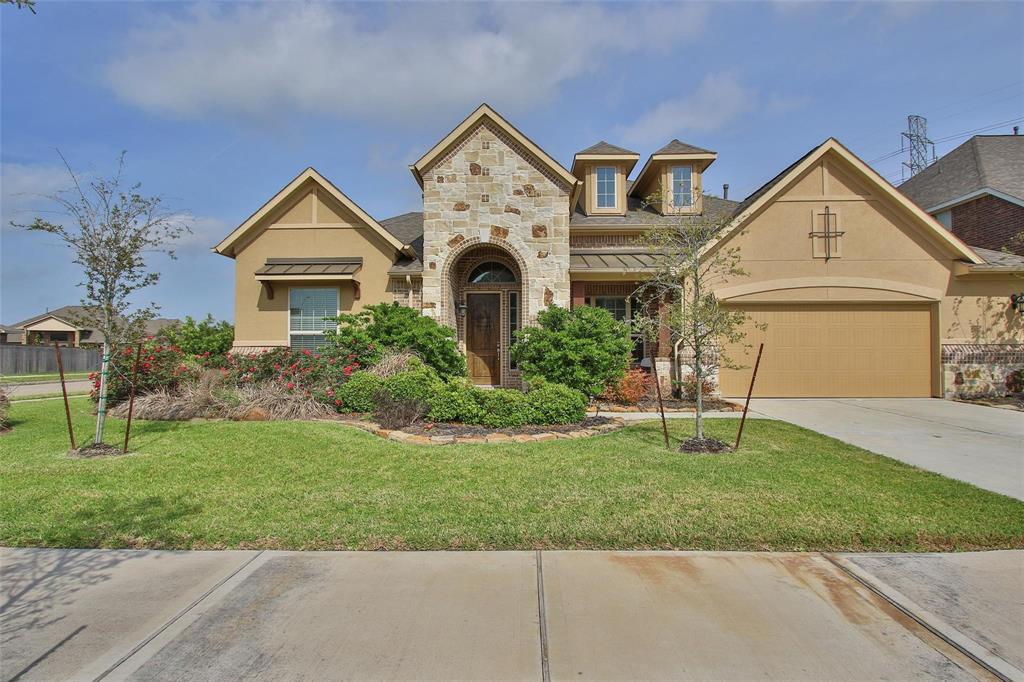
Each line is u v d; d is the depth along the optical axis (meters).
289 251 14.77
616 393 12.45
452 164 13.99
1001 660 3.01
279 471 6.45
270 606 3.55
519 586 3.82
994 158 17.92
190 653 3.06
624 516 4.97
